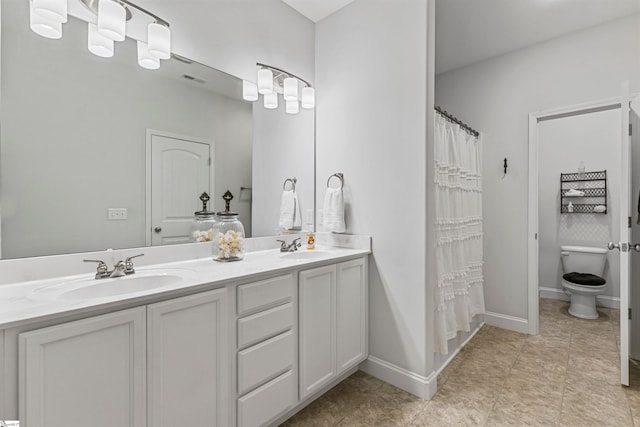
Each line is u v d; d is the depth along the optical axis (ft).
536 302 8.94
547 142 12.55
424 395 5.92
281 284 4.94
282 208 7.32
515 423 5.18
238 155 6.47
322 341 5.67
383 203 6.64
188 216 5.66
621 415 5.34
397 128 6.40
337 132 7.55
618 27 7.94
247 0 6.57
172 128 5.45
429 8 6.00
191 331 3.80
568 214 12.17
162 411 3.53
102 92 4.66
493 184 9.76
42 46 4.12
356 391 6.20
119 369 3.23
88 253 4.48
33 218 4.07
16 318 2.65
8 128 3.89
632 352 7.32
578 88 8.42
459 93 10.52
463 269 7.87
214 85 6.04
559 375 6.69
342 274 6.13
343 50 7.43
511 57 9.52
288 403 5.04
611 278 11.26
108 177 4.72
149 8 5.09
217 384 4.08
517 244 9.29
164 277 4.52
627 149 6.08
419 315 6.07
